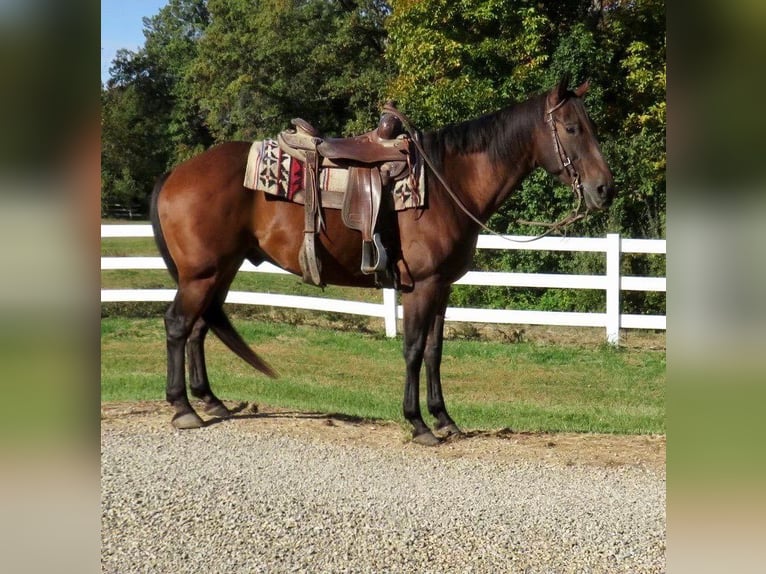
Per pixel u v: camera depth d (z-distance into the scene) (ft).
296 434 18.84
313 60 91.25
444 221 17.47
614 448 18.22
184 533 13.38
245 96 96.73
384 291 33.60
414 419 18.26
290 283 52.08
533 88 45.47
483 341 34.14
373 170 17.44
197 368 19.95
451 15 46.78
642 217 43.19
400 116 17.90
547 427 20.45
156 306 40.45
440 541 13.20
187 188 18.12
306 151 17.89
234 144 18.79
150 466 16.39
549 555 12.74
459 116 44.42
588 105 45.91
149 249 66.85
